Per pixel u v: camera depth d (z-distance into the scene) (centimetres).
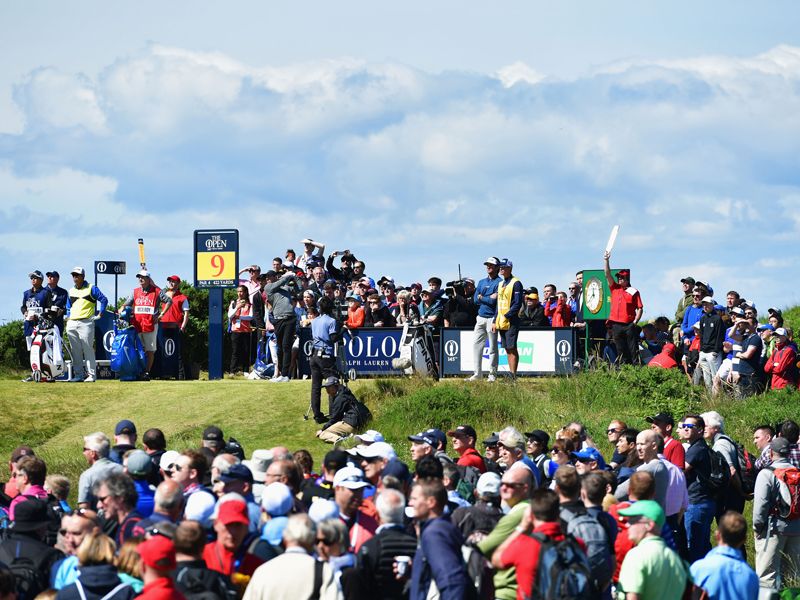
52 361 4781
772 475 2548
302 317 4688
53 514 1981
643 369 4312
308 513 1828
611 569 1752
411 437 2431
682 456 2569
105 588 1558
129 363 4803
